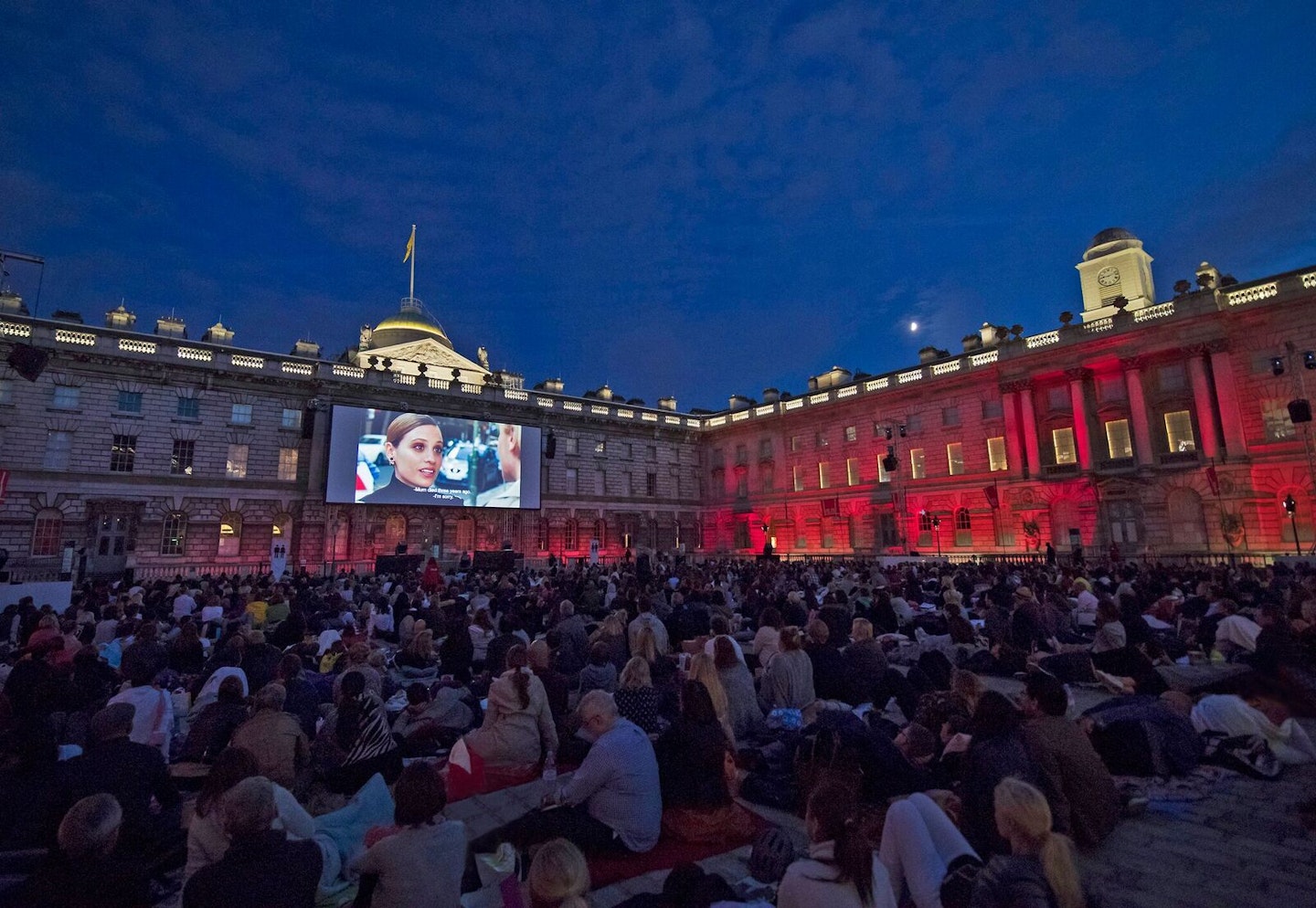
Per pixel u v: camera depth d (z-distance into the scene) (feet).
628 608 48.60
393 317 202.08
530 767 21.13
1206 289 113.50
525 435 162.20
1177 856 17.06
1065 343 129.39
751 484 193.47
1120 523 121.49
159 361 125.29
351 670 21.54
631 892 15.51
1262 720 23.08
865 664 30.07
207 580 80.89
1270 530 105.50
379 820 16.83
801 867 10.12
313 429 135.85
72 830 12.12
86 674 27.58
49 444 115.03
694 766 18.44
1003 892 9.64
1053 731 17.74
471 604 57.67
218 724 21.71
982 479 141.69
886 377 164.35
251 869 10.77
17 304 134.21
